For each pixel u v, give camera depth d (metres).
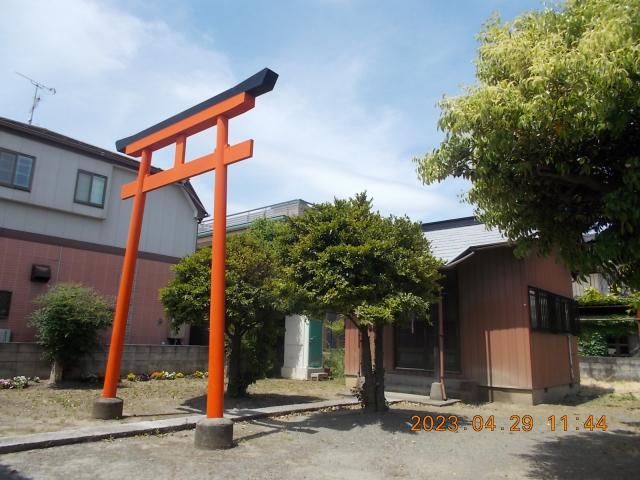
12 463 5.46
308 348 17.14
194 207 18.31
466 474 5.91
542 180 5.52
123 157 15.91
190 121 8.24
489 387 12.55
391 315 7.79
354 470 5.88
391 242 8.46
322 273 8.09
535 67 4.61
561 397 13.87
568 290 16.41
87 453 6.00
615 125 4.46
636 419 10.23
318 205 9.04
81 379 12.16
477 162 5.66
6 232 13.20
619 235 4.68
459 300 13.42
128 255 9.00
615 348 19.70
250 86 7.22
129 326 15.61
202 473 5.45
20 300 13.23
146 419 8.33
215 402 6.78
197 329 17.88
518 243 6.11
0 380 10.85
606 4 4.63
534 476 5.93
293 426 8.20
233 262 9.94
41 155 14.01
